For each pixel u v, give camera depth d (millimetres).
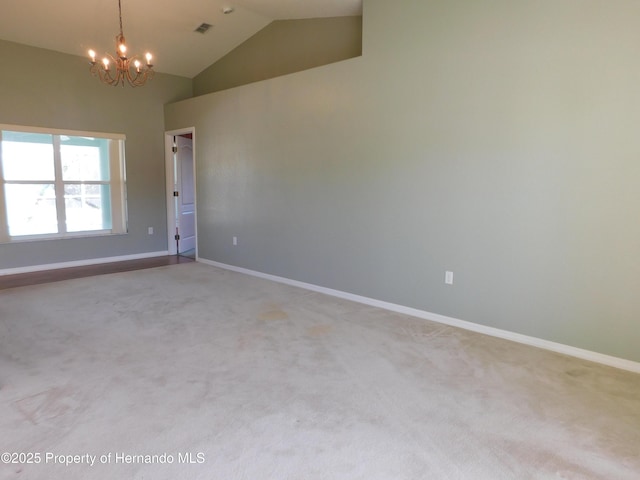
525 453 1821
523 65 2910
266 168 4977
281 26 5145
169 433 1935
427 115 3451
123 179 6137
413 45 3488
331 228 4340
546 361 2768
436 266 3529
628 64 2516
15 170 5203
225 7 4719
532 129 2908
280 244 4926
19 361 2684
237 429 1974
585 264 2771
